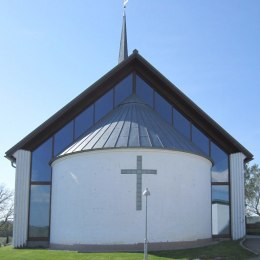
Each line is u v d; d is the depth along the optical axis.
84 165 22.94
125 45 34.47
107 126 24.38
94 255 19.84
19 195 26.73
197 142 28.64
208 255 19.48
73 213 22.92
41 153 27.31
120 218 21.89
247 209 67.50
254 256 19.59
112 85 28.42
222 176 28.66
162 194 22.30
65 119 27.66
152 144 22.55
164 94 28.73
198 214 23.88
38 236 26.52
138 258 18.75
